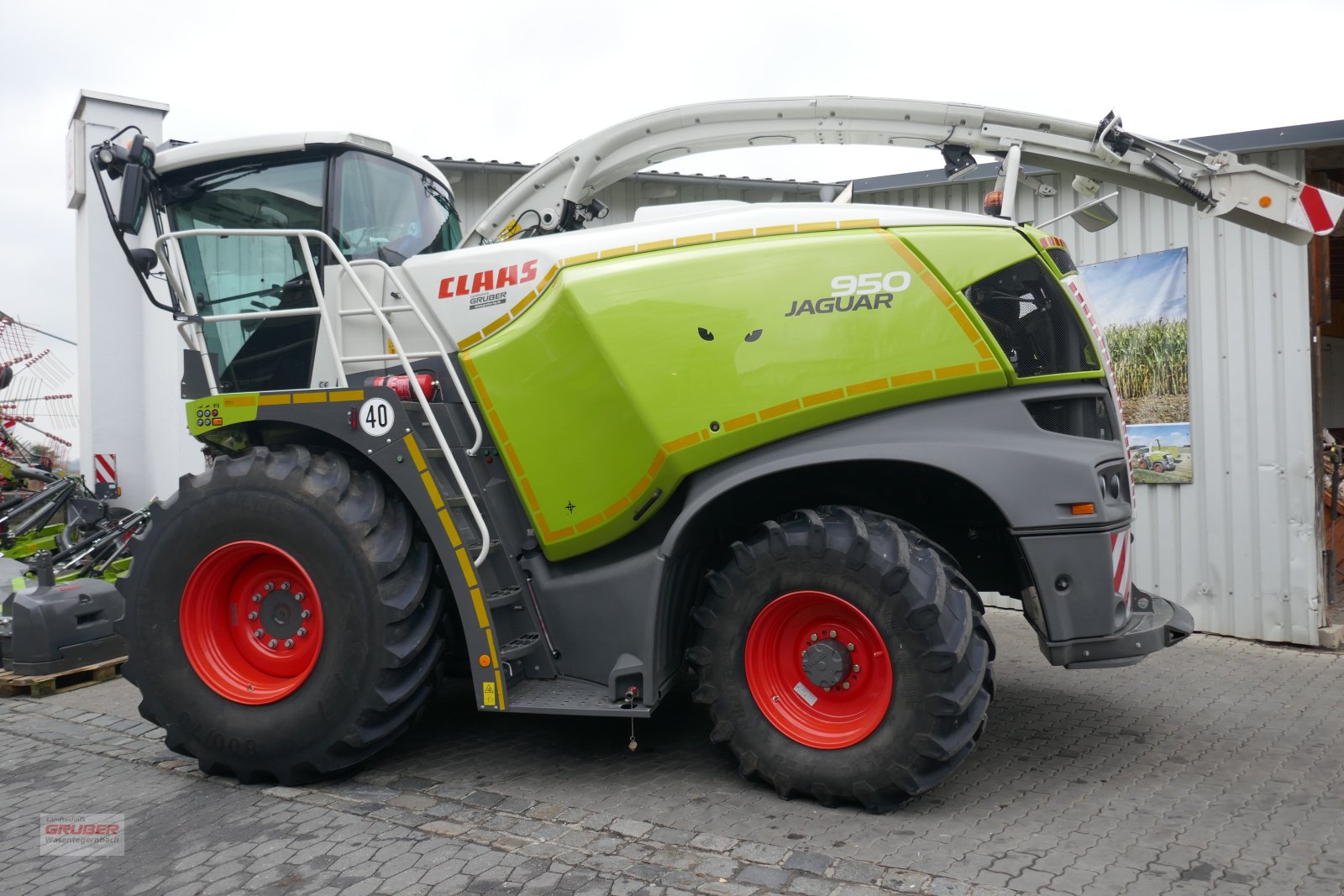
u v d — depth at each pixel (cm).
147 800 349
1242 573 579
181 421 958
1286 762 363
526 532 378
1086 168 434
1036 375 332
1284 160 571
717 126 469
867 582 313
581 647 365
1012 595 410
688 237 354
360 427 363
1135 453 617
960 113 435
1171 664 523
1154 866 274
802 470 340
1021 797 330
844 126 454
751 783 346
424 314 388
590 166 480
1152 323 609
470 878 275
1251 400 573
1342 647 554
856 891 261
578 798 337
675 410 340
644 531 358
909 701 308
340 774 368
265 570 371
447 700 481
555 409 361
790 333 333
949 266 329
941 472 334
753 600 331
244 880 278
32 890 276
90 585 549
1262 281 567
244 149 403
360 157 414
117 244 1027
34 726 456
